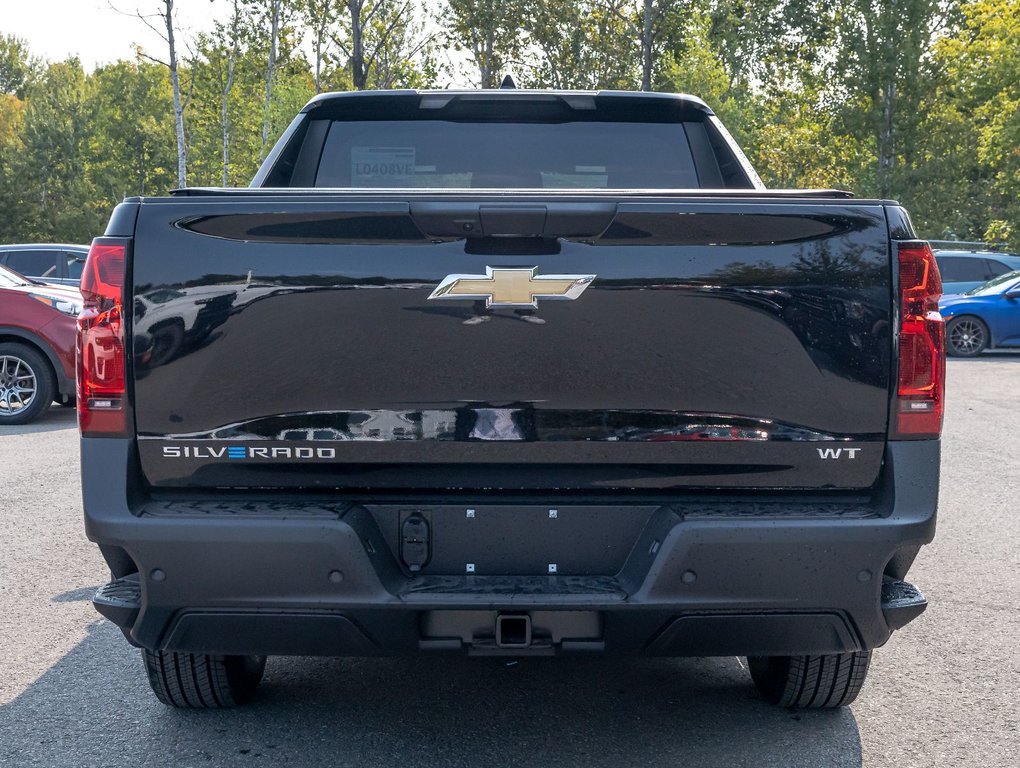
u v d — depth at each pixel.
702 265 2.78
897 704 3.76
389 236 2.76
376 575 2.77
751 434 2.82
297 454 2.83
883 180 40.84
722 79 40.47
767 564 2.78
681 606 2.78
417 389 2.80
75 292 11.59
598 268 2.77
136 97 77.00
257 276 2.78
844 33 41.50
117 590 2.95
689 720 3.59
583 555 2.88
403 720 3.59
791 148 51.81
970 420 11.17
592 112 4.41
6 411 11.12
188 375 2.81
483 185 4.45
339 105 4.34
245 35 46.19
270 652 2.93
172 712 3.67
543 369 2.79
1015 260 23.14
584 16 51.84
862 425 2.83
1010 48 27.86
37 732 3.49
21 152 74.88
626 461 2.84
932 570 5.59
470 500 2.88
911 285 2.82
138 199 2.83
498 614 2.79
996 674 4.08
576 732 3.48
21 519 6.70
